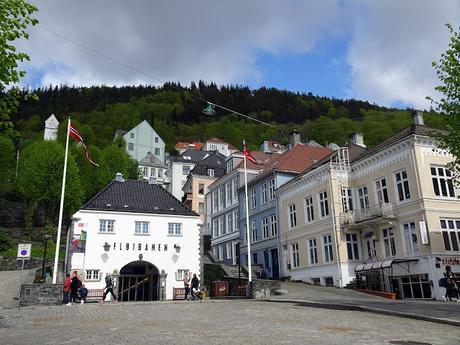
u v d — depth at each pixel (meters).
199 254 31.14
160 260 30.00
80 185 52.88
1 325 11.73
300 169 39.75
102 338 8.84
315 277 31.20
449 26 18.03
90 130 87.38
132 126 116.06
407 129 27.34
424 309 14.25
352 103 132.88
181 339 8.59
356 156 33.19
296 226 34.62
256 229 41.69
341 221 29.05
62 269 34.00
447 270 21.39
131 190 32.88
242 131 120.12
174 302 21.02
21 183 50.62
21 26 10.83
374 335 9.17
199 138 126.62
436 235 23.64
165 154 104.31
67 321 12.54
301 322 11.65
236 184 47.59
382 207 26.00
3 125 10.89
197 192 67.00
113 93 150.88
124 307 18.03
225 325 11.02
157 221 30.75
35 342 8.48
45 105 132.50
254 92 149.88
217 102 141.88
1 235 42.12
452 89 17.83
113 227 29.53
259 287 25.25
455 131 18.17
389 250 26.45
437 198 24.39
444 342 8.34
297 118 127.19
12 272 35.19
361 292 24.50
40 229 51.91
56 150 51.88
